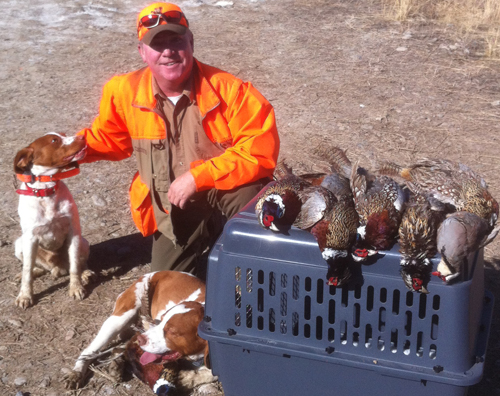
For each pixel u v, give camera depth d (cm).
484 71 757
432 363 259
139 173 377
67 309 397
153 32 327
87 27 932
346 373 273
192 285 350
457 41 844
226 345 289
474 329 271
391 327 262
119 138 387
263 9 995
